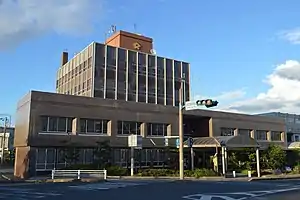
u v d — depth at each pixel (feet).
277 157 137.90
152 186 68.13
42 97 111.14
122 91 175.83
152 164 132.26
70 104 116.26
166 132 139.13
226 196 51.21
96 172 98.22
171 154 134.41
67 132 115.14
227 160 129.18
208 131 153.17
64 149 113.70
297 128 225.76
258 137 173.47
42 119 111.14
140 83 182.80
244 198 49.29
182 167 91.66
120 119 126.41
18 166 117.08
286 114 224.33
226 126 158.20
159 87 188.75
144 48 205.98
